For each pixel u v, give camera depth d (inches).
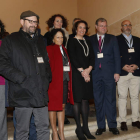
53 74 95.1
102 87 115.6
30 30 78.0
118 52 114.5
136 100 125.4
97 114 114.4
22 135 77.6
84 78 102.7
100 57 112.2
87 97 102.8
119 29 164.4
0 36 84.8
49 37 101.7
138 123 123.0
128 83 124.5
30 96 73.8
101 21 113.0
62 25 125.0
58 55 97.0
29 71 74.9
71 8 236.4
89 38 120.6
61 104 93.0
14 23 200.8
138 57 126.0
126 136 110.6
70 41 106.6
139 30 143.8
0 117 79.1
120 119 122.6
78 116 103.3
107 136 108.9
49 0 222.4
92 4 206.1
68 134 111.2
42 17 217.3
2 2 196.5
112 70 113.1
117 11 167.3
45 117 81.7
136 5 145.3
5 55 73.5
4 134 81.9
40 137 81.4
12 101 73.7
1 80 79.1
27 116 76.7
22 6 206.2
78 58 104.3
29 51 76.7
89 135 104.2
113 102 113.3
